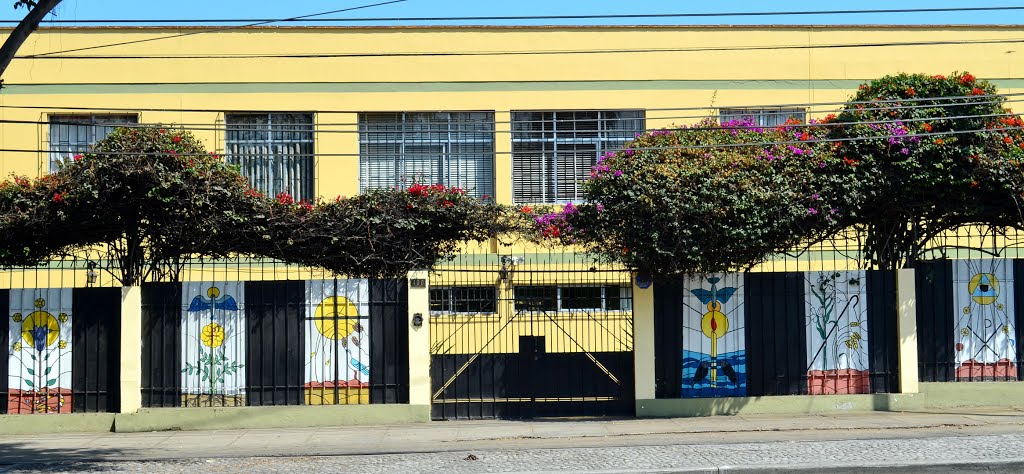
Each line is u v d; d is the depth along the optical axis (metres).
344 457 11.75
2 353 14.16
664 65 20.64
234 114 20.33
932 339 14.73
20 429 14.02
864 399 14.49
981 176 13.94
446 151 20.52
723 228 13.55
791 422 13.66
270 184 20.31
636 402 14.41
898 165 14.03
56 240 14.64
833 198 14.02
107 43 20.05
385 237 14.94
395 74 20.42
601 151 20.56
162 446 12.77
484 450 11.98
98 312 14.28
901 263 14.94
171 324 14.30
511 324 15.69
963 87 14.52
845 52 20.78
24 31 11.28
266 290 14.37
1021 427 12.77
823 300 14.65
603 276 18.45
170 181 13.80
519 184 20.47
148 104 20.06
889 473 10.45
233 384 14.25
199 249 14.77
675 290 14.59
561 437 12.82
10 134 19.78
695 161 13.95
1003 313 14.80
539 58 20.59
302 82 20.31
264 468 11.14
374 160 20.44
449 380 14.59
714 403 14.41
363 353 14.34
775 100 20.66
